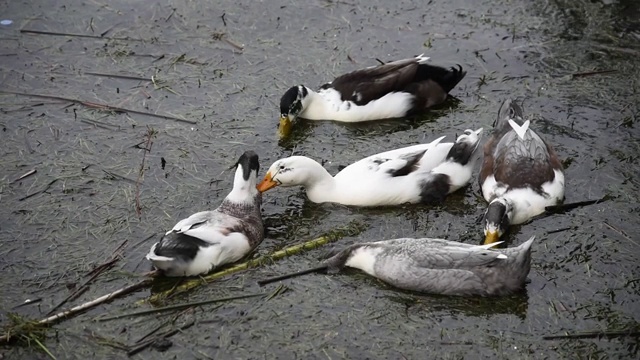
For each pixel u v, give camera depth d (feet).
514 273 29.81
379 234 33.37
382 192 34.45
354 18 48.32
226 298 29.84
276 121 40.63
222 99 42.09
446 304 29.78
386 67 41.09
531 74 43.68
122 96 42.22
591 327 28.73
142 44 46.26
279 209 34.96
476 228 33.71
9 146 38.40
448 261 29.99
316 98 40.78
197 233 30.40
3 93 42.19
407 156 34.96
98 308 29.40
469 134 35.73
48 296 29.94
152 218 34.01
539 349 27.91
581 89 42.34
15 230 33.17
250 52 45.62
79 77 43.57
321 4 49.34
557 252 32.22
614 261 31.68
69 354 27.61
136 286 30.32
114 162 37.50
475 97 42.27
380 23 47.91
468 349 27.91
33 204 34.65
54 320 28.76
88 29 47.39
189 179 36.45
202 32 47.24
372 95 40.52
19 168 36.91
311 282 30.86
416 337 28.45
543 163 34.45
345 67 44.39
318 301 29.96
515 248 29.94
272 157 38.27
